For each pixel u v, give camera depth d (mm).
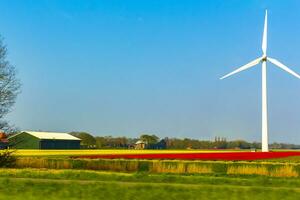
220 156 68188
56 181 39656
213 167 56594
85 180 42531
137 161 59625
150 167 58531
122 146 198750
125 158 67000
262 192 34469
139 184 36812
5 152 62469
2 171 49719
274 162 59625
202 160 63562
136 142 195500
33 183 37594
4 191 35188
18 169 55750
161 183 40219
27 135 145125
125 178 44125
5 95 63500
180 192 34594
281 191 34750
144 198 33406
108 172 52375
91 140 183500
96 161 61094
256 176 51062
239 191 34656
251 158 68938
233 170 54938
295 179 46719
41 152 105375
